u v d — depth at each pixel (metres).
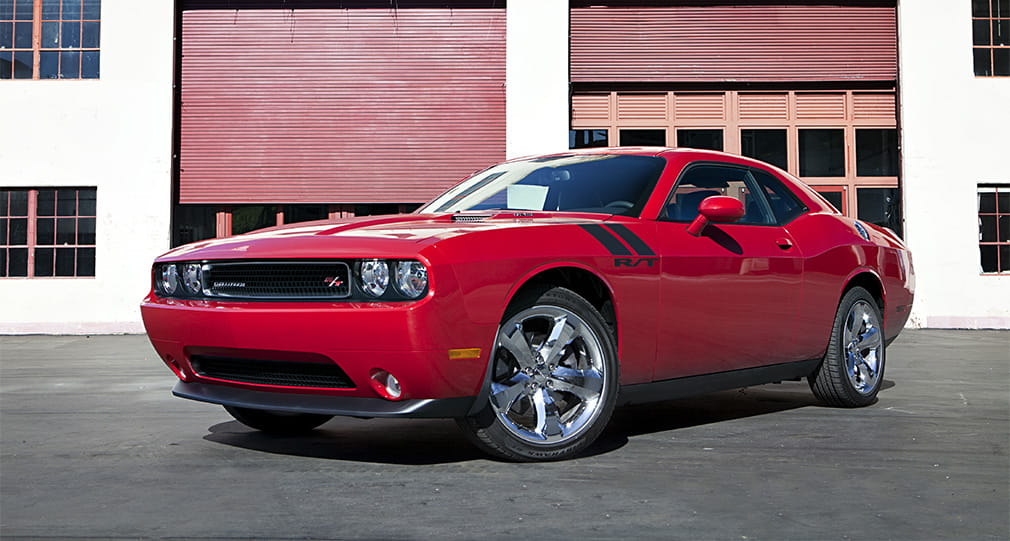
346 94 12.66
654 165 3.69
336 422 4.00
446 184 12.66
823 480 2.78
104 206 12.34
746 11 12.65
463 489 2.64
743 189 3.97
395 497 2.55
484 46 12.66
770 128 12.67
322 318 2.77
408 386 2.74
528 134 12.47
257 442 3.50
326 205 12.69
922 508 2.44
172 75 12.44
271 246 3.01
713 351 3.55
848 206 12.65
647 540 2.12
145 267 12.32
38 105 12.39
